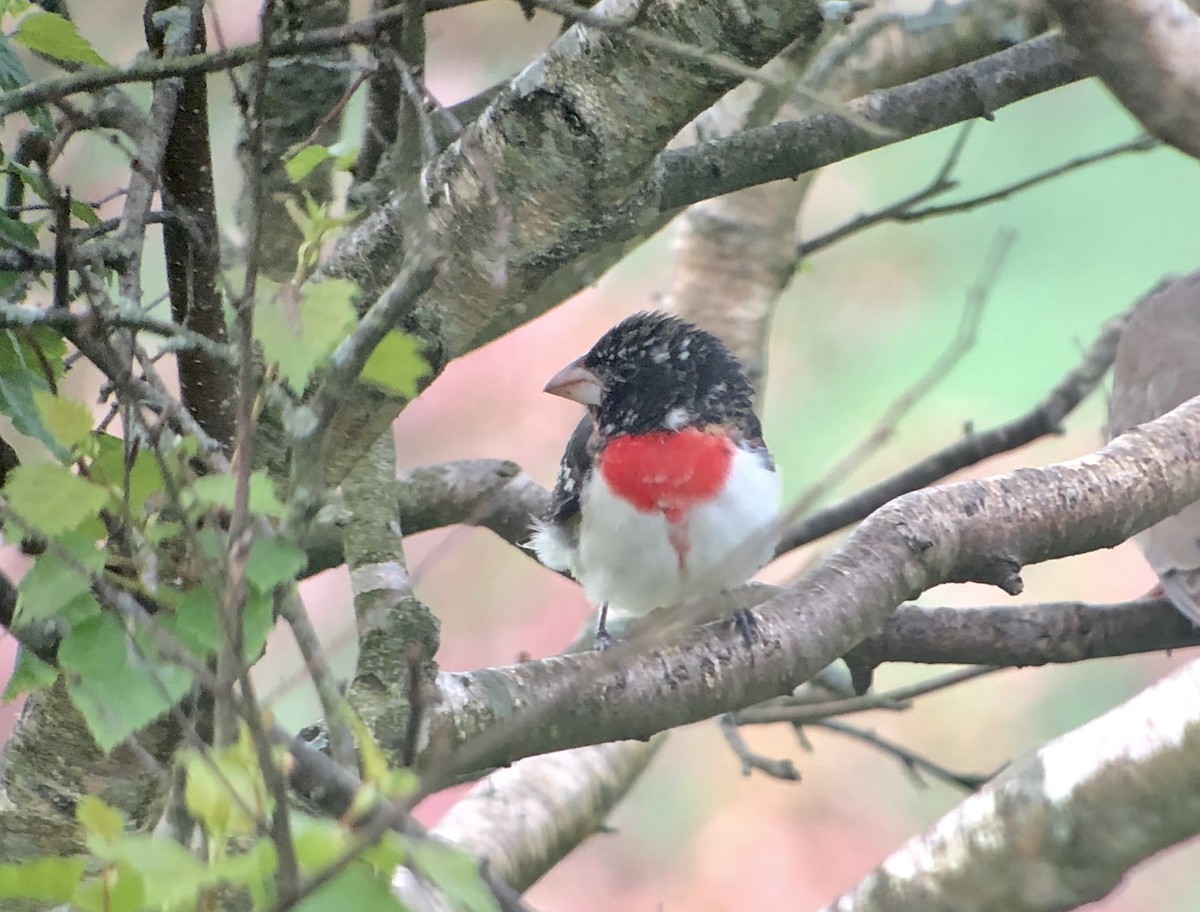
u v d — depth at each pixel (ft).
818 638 17.56
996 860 16.96
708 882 38.78
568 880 38.50
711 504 21.57
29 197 20.99
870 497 27.22
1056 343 38.29
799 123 19.17
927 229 40.47
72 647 10.85
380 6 17.75
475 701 15.84
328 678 10.96
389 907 8.63
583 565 23.06
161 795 15.39
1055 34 20.52
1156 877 38.14
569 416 36.60
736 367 23.31
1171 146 15.12
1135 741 16.44
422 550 35.55
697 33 14.21
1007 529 18.71
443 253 11.39
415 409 36.52
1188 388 24.76
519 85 14.90
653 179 16.26
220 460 11.44
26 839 15.39
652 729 16.83
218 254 13.76
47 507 10.64
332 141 18.86
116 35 31.50
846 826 38.99
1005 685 39.65
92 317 11.57
